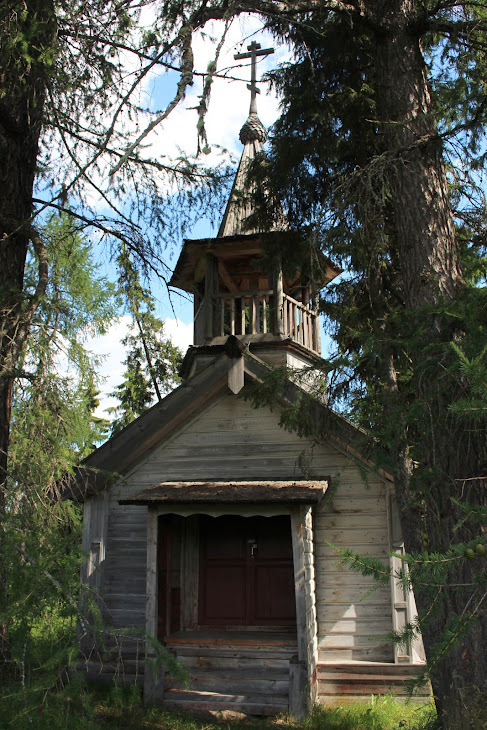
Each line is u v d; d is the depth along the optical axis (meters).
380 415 8.03
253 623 11.02
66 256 7.72
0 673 4.50
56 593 4.05
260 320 14.04
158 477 11.84
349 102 9.91
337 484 10.18
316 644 9.85
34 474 5.17
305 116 10.02
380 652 9.98
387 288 10.32
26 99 6.73
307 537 9.55
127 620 11.16
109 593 11.38
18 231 6.49
